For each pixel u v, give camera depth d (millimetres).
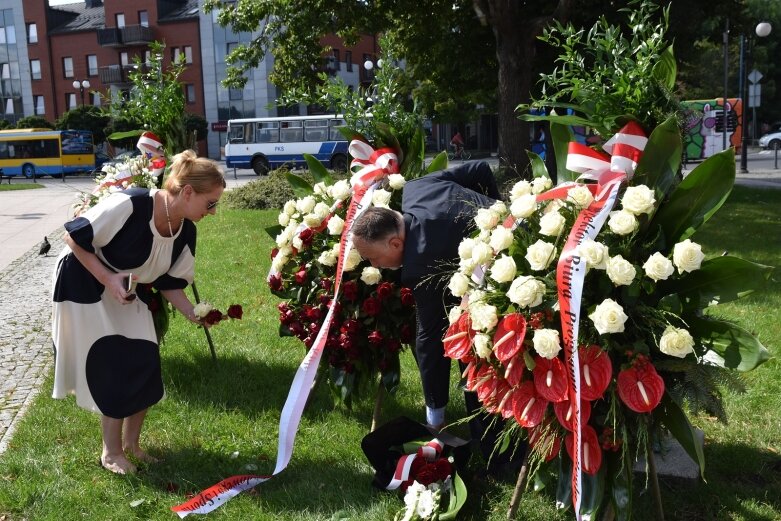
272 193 16250
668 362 2381
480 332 2512
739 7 15461
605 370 2316
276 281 3916
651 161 2510
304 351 5434
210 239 11430
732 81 46938
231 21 15648
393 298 3588
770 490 3232
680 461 3367
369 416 4203
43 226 14820
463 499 2945
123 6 50719
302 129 31594
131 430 3686
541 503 3152
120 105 5012
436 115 24047
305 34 14539
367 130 4117
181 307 3664
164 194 3367
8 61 55312
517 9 12133
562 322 2289
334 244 3713
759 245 9477
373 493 3299
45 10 53688
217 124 48625
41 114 55594
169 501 3277
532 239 2592
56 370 3398
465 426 3996
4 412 4461
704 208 2428
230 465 3662
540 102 2775
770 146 37219
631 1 2775
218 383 4742
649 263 2277
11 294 8070
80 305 3326
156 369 3514
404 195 3416
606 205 2393
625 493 2465
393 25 15797
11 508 3219
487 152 45812
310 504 3242
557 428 2504
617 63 2619
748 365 2264
